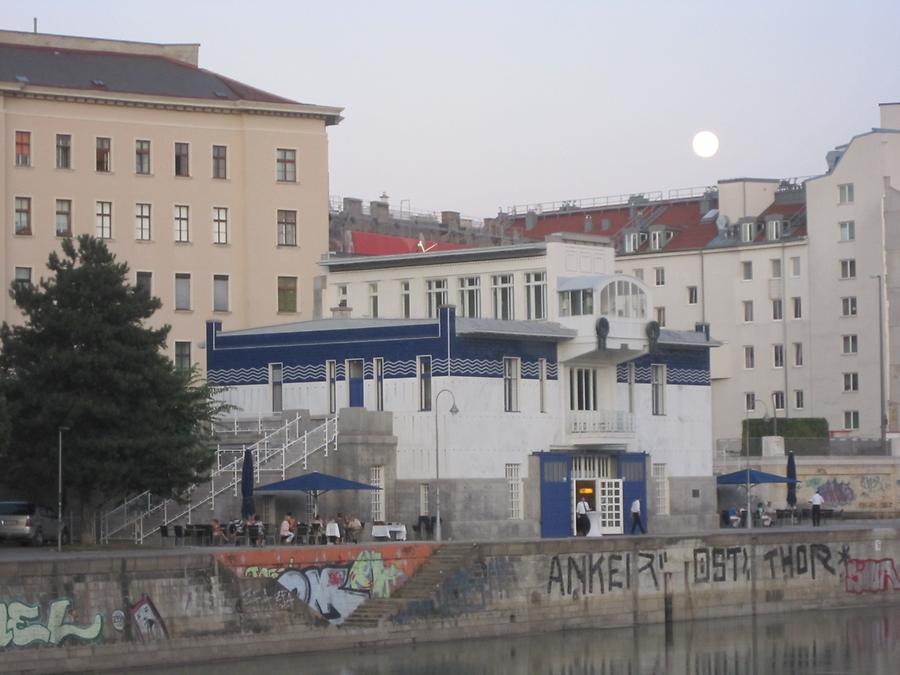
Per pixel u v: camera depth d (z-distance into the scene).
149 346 96.25
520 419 111.12
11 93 145.50
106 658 78.06
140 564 79.75
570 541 97.25
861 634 100.50
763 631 101.12
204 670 80.56
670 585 102.12
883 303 177.62
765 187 192.75
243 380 116.25
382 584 90.62
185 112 153.38
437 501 105.88
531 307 117.69
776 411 184.00
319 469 105.00
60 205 147.88
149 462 94.38
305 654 85.88
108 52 155.62
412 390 108.38
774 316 184.62
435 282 123.19
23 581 75.75
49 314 95.12
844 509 148.38
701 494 123.44
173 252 152.38
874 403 177.88
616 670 86.75
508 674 84.19
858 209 179.50
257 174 156.12
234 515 103.19
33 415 94.62
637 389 119.38
